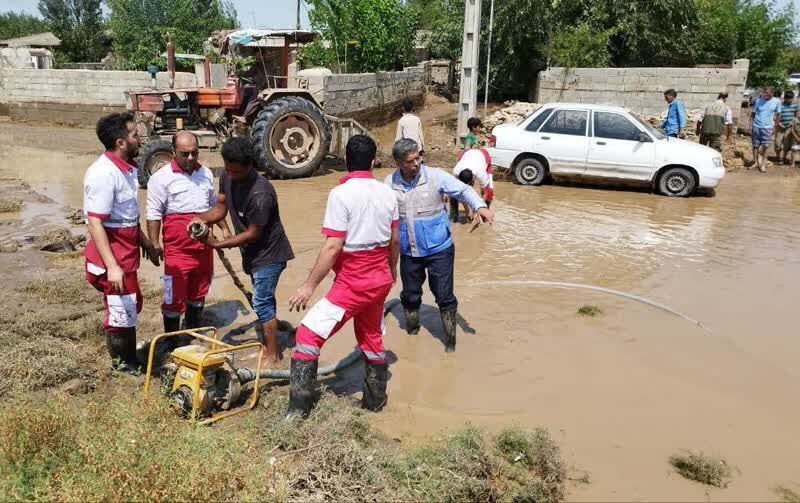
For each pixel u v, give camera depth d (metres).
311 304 5.65
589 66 19.56
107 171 3.83
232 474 2.94
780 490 3.24
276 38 12.45
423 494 3.06
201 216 4.44
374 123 19.28
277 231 4.26
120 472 2.76
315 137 11.82
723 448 3.60
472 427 3.55
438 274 4.72
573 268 6.82
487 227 8.55
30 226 7.99
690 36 21.36
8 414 3.23
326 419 3.61
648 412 3.97
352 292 3.63
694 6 20.70
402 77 21.36
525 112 16.97
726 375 4.48
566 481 3.27
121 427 3.15
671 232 8.45
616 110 11.25
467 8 13.17
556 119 11.49
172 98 11.77
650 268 6.86
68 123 20.09
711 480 3.29
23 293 5.60
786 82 23.61
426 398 4.13
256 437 3.52
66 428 3.23
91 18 42.50
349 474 3.15
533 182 11.72
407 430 3.74
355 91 17.42
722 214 9.62
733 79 16.45
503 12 20.62
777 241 8.05
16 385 3.87
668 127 12.61
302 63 20.80
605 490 3.21
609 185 11.95
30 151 14.66
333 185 11.20
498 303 5.80
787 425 3.86
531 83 22.27
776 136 14.38
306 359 3.62
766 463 3.47
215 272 6.51
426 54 29.19
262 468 3.09
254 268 4.26
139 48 26.22
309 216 8.84
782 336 5.14
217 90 11.49
